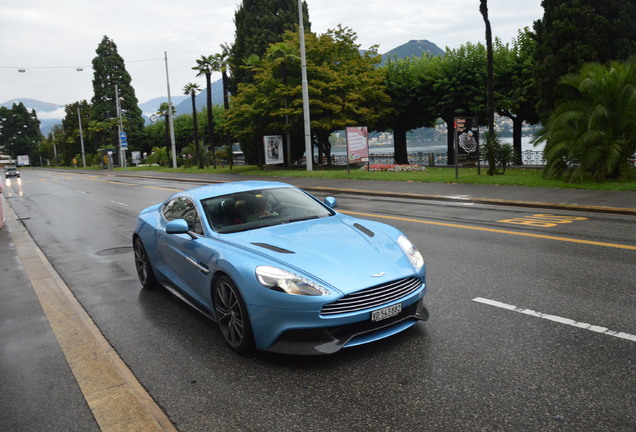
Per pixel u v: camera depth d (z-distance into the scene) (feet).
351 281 12.05
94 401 11.21
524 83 94.99
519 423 9.28
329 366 12.20
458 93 105.40
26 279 23.45
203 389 11.50
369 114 112.27
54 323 16.79
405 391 10.75
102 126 312.09
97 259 27.86
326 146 127.24
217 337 14.79
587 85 47.91
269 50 108.58
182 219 15.74
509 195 43.73
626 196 38.83
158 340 14.83
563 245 24.14
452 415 9.69
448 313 15.33
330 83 102.06
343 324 11.85
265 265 12.51
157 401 11.07
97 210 54.90
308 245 13.61
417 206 42.47
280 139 107.34
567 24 65.72
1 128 573.74
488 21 59.36
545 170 52.16
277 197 17.42
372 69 115.14
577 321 14.10
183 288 16.84
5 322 17.20
